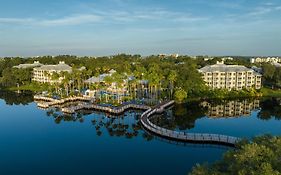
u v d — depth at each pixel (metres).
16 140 91.38
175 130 101.44
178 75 166.12
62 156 77.56
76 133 99.50
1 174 66.06
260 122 112.00
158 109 126.75
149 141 91.19
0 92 192.75
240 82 184.62
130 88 164.25
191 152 81.00
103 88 168.00
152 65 190.88
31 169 69.06
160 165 71.31
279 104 150.00
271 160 32.59
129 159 75.44
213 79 183.38
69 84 186.25
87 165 71.44
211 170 35.91
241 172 30.83
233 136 93.44
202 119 117.69
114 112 127.81
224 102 154.38
